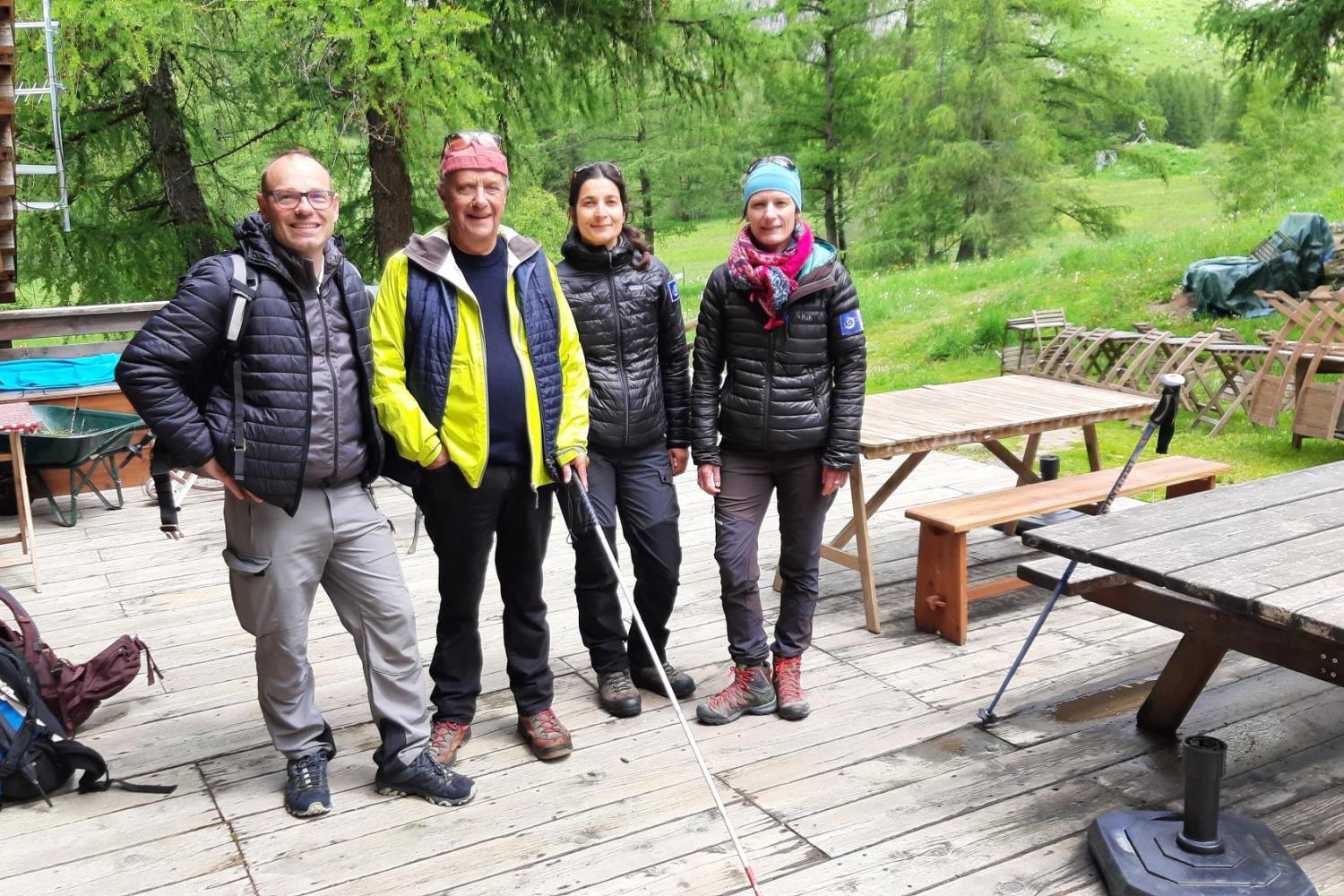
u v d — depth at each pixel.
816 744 3.13
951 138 21.12
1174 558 2.49
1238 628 2.68
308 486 2.65
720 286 3.20
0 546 5.25
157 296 11.32
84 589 4.60
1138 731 3.15
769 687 3.34
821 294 3.15
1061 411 4.37
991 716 3.20
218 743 3.21
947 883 2.46
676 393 3.34
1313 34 9.68
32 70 8.70
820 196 25.80
